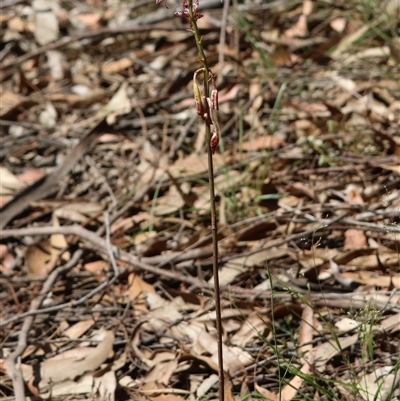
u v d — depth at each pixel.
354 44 5.83
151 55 6.29
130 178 5.04
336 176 4.71
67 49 6.51
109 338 3.72
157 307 3.95
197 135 5.32
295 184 4.62
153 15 6.59
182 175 4.88
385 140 4.89
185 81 5.84
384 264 4.00
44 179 5.01
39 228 4.47
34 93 6.11
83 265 4.38
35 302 4.01
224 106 5.51
